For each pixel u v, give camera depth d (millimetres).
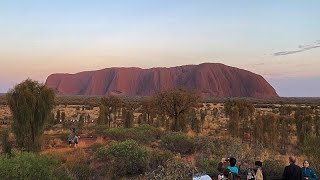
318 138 15414
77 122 44156
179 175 12992
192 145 22734
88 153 19656
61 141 27703
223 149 19703
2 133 21562
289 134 35469
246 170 13398
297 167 11398
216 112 67125
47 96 20594
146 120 47938
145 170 16047
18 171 11250
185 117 34188
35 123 20219
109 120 44250
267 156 18094
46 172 11938
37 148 20266
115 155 16797
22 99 19906
